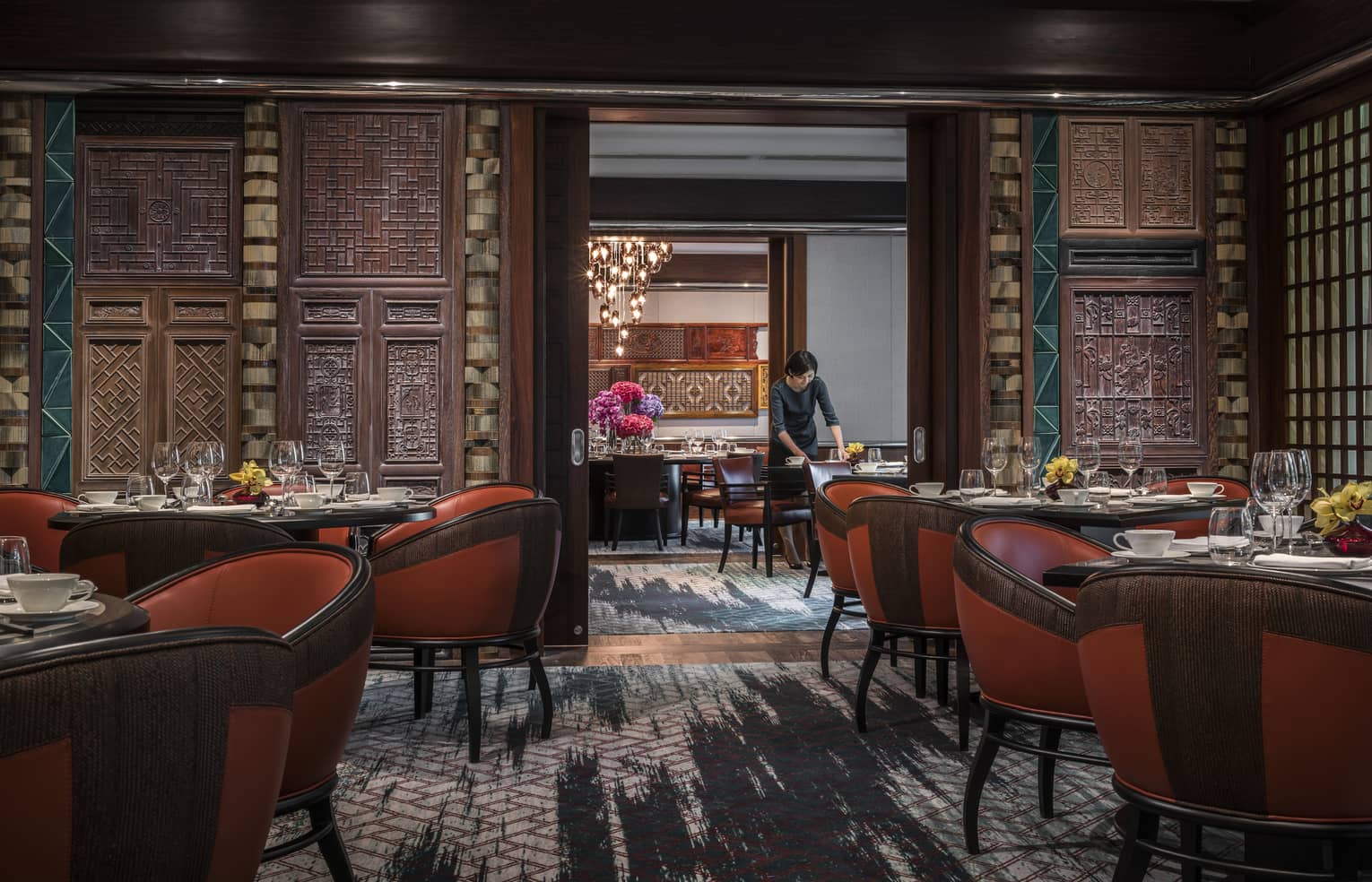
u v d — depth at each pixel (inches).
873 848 101.3
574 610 202.1
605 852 100.1
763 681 172.1
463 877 94.4
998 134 209.3
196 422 197.2
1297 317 209.0
